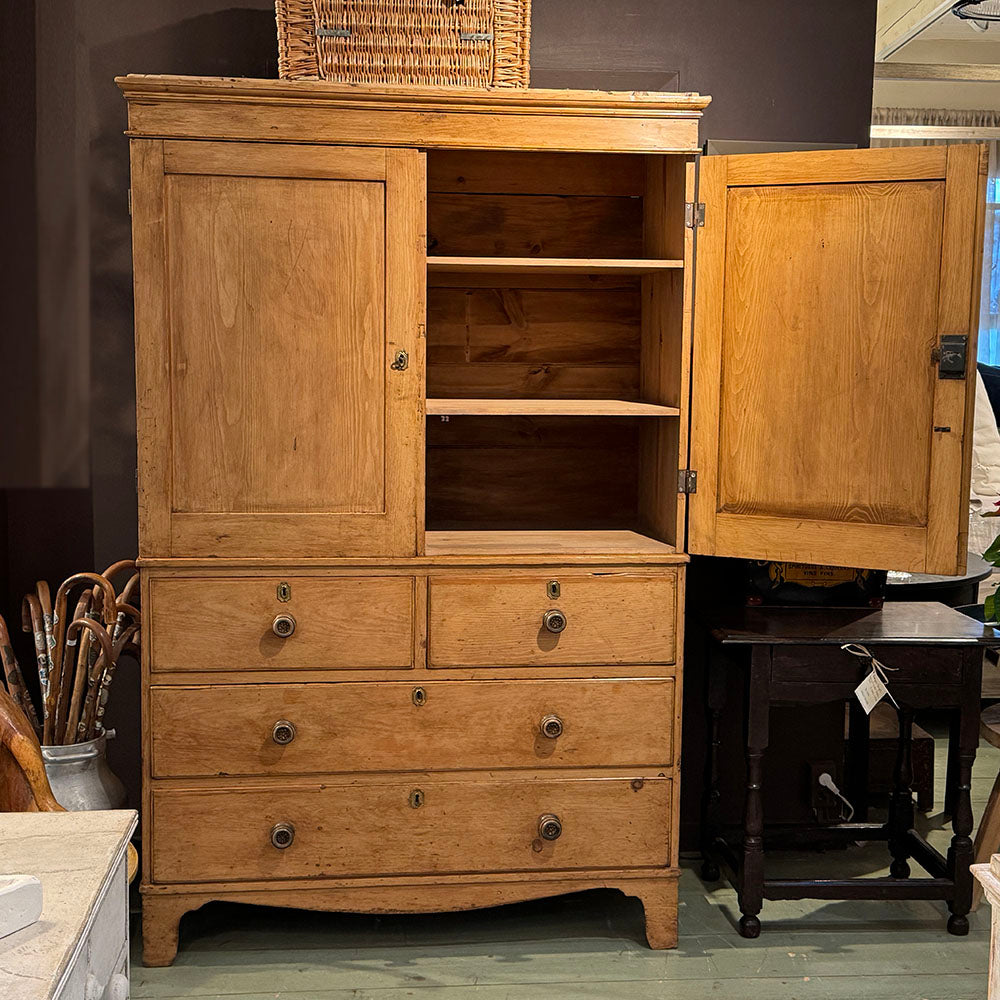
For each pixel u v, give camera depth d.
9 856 1.35
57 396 3.20
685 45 3.25
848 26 3.27
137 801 3.30
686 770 3.47
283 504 2.76
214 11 3.11
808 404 2.82
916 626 3.02
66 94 3.11
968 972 2.81
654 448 3.17
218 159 2.65
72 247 3.16
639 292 3.30
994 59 8.00
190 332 2.70
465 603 2.80
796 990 2.71
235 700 2.76
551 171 3.23
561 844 2.87
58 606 2.83
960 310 2.66
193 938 2.95
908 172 2.68
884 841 3.54
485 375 3.28
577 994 2.68
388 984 2.72
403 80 2.76
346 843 2.82
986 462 5.83
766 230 2.81
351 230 2.71
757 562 3.21
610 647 2.85
